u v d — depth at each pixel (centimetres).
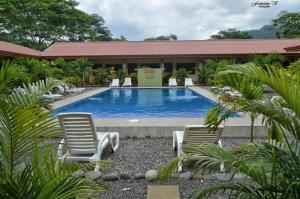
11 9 4144
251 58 2167
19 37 4362
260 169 261
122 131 890
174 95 2223
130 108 1712
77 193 239
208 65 2712
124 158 689
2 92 311
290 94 252
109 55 2881
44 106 332
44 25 4475
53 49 3089
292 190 250
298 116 256
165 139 868
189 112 1561
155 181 541
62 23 4906
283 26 4591
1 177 257
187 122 945
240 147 337
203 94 1927
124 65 3058
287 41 3212
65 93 1881
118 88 2555
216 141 642
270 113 271
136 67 3084
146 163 651
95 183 279
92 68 2848
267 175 274
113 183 541
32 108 256
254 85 338
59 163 281
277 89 261
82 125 641
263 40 3281
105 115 1484
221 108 374
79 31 5100
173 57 2955
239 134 880
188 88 2495
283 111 269
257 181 266
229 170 291
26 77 360
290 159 281
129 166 634
